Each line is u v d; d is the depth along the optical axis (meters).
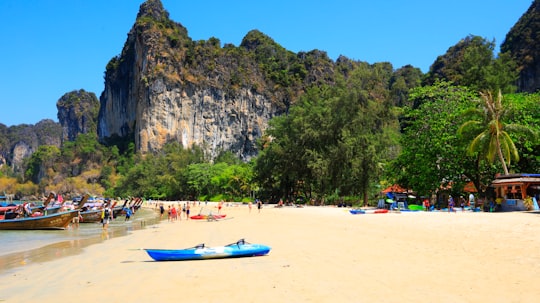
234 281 11.78
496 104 43.56
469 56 91.12
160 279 12.52
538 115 48.81
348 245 18.48
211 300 9.81
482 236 18.50
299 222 36.34
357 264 13.66
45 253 21.11
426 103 53.81
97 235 32.12
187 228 35.94
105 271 14.70
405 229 23.91
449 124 49.44
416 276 11.45
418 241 18.58
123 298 10.41
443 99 54.09
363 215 39.56
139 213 76.62
